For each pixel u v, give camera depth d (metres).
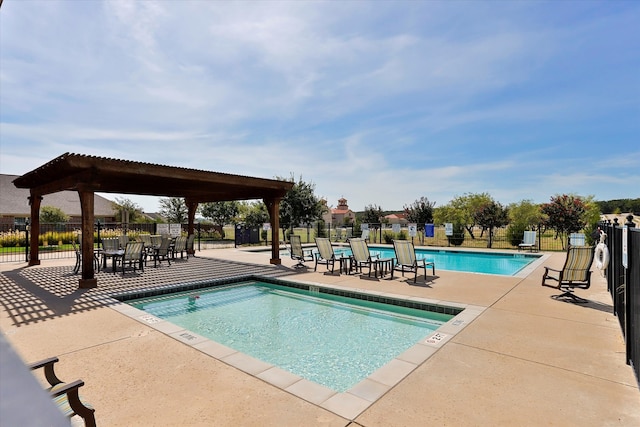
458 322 5.20
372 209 29.48
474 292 7.37
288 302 8.00
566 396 3.11
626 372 3.57
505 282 8.52
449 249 17.61
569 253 6.58
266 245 21.78
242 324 6.39
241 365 3.79
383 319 6.66
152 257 14.78
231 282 9.61
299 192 25.52
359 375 4.37
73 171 8.61
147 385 3.35
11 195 33.81
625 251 3.74
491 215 25.94
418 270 10.70
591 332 4.75
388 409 2.92
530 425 2.69
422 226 21.45
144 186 12.06
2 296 7.31
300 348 5.23
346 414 2.84
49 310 6.10
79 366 3.79
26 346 4.38
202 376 3.53
